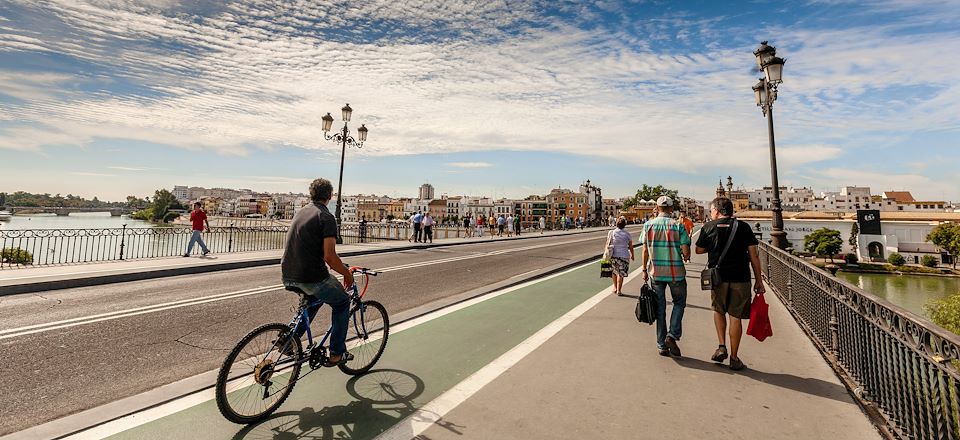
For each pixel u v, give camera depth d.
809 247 59.50
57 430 2.70
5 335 4.86
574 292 7.77
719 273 3.97
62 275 8.19
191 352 4.49
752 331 3.82
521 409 3.06
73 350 4.41
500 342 4.66
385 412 3.02
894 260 54.09
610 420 2.91
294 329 3.18
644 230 4.61
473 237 31.59
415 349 4.41
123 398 3.38
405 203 141.38
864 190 127.50
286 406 3.11
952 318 18.73
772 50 9.83
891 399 2.91
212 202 173.25
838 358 4.03
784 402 3.22
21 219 98.00
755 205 146.75
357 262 13.31
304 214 3.31
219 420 2.88
